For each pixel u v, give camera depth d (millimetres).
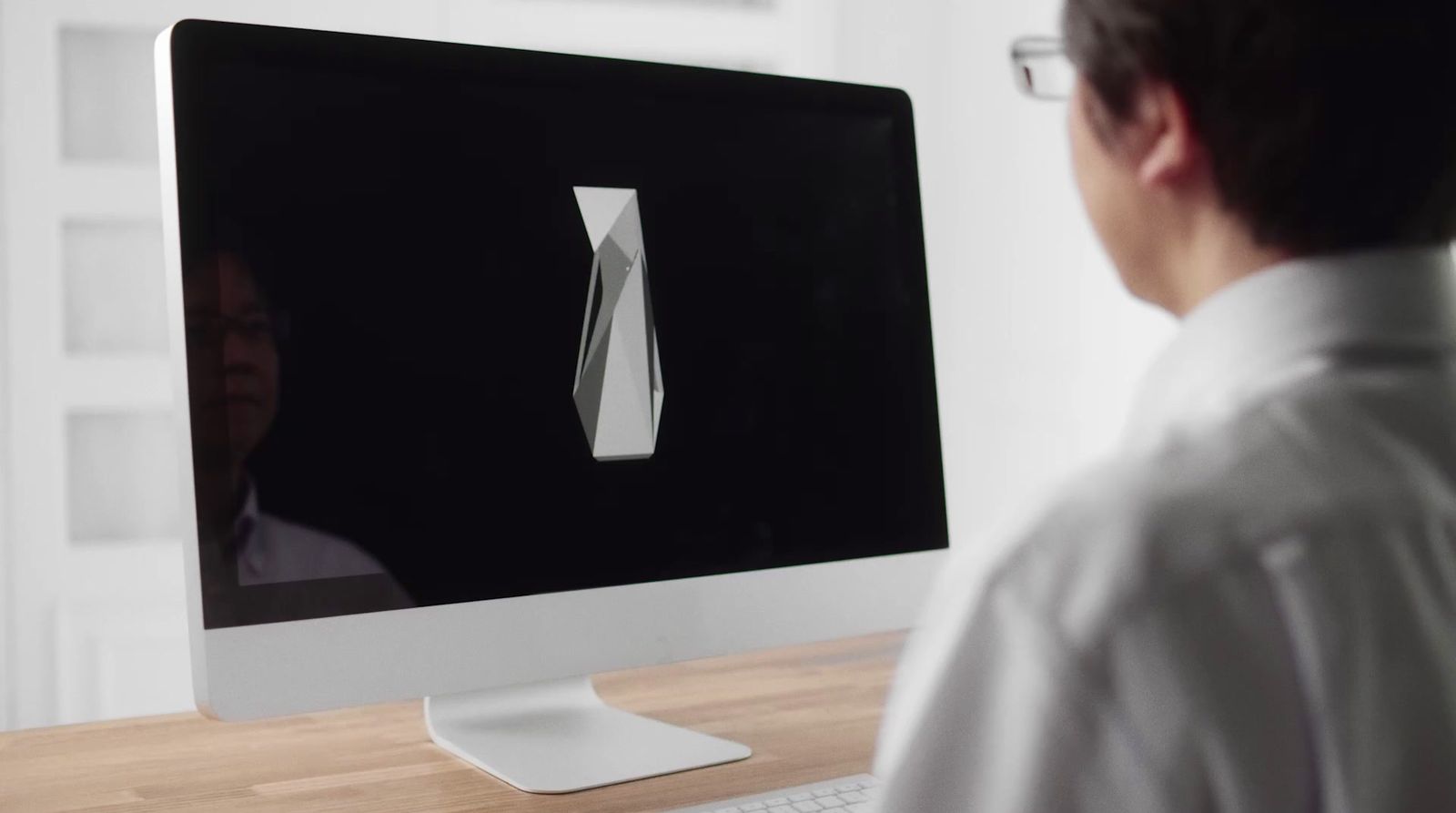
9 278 2498
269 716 874
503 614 965
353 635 907
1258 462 401
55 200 2525
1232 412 426
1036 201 2979
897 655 1356
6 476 2504
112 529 2613
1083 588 380
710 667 1309
